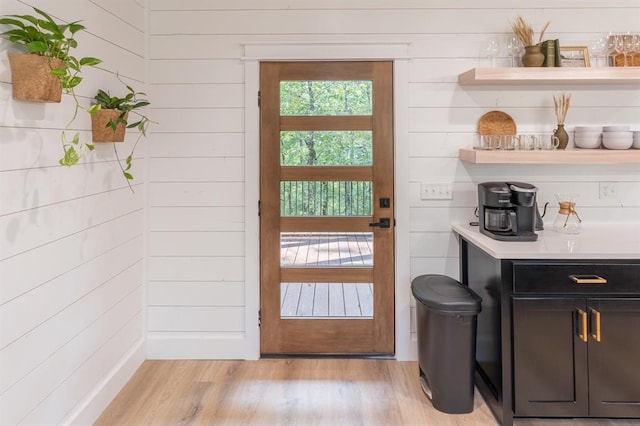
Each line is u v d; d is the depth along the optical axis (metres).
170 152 2.73
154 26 2.70
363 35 2.68
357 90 2.73
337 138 2.75
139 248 2.65
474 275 2.46
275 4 2.69
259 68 2.72
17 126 1.53
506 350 2.00
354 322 2.77
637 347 1.97
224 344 2.76
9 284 1.50
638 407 1.98
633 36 2.56
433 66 2.69
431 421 2.08
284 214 2.77
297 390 2.37
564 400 1.99
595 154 2.38
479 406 2.22
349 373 2.57
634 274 1.96
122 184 2.41
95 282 2.11
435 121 2.70
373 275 2.76
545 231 2.49
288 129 2.75
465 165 2.71
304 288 2.79
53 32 1.55
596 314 1.96
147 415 2.13
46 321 1.71
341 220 2.76
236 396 2.31
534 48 2.48
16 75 1.48
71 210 1.88
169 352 2.76
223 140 2.73
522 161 2.39
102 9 2.14
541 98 2.67
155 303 2.76
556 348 1.99
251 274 2.75
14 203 1.52
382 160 2.73
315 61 2.71
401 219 2.72
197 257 2.76
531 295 1.99
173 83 2.71
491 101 2.69
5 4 1.48
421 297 2.19
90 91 2.03
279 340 2.79
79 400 1.96
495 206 2.30
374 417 2.11
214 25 2.70
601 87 2.66
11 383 1.51
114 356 2.32
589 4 2.65
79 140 1.92
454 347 2.11
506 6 2.66
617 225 2.67
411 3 2.68
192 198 2.74
